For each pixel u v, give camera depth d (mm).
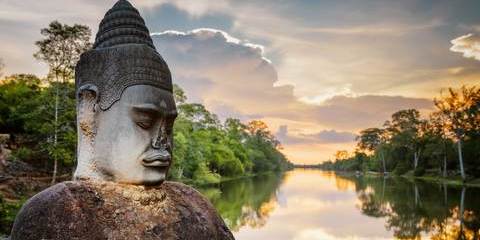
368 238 20062
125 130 3338
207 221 3641
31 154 29516
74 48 27016
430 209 28812
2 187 22016
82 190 3127
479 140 55094
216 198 36781
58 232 2902
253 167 100875
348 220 25500
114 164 3316
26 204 3111
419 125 72875
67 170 30797
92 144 3420
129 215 3195
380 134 102625
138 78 3396
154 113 3396
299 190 49688
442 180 56875
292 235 20844
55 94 27781
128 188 3311
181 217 3457
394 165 86562
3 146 28344
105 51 3467
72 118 27312
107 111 3373
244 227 22922
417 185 51656
